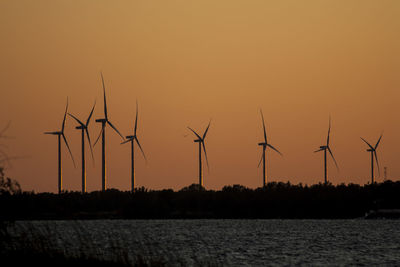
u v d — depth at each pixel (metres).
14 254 137.75
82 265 139.88
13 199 135.38
